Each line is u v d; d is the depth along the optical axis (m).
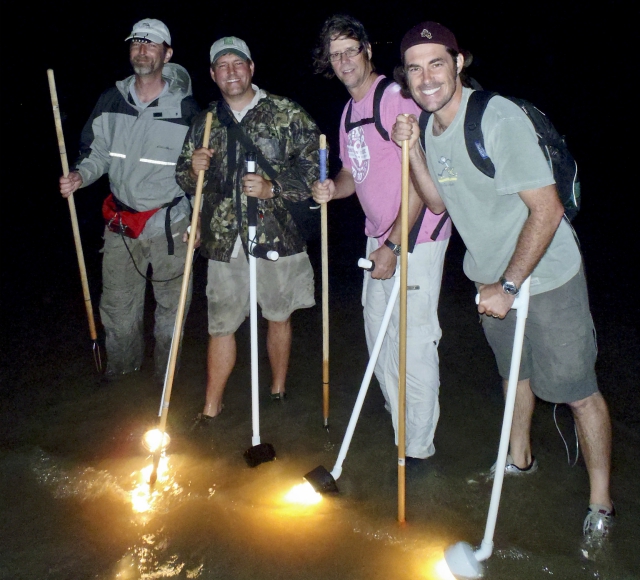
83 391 4.07
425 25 2.49
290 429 3.70
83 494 3.13
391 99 3.07
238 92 3.48
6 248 7.01
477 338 4.72
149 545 2.82
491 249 2.73
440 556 2.77
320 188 3.34
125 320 4.17
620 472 3.22
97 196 8.96
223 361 3.75
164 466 3.36
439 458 3.41
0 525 2.93
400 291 2.80
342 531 2.90
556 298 2.71
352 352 4.59
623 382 4.04
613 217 8.08
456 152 2.57
